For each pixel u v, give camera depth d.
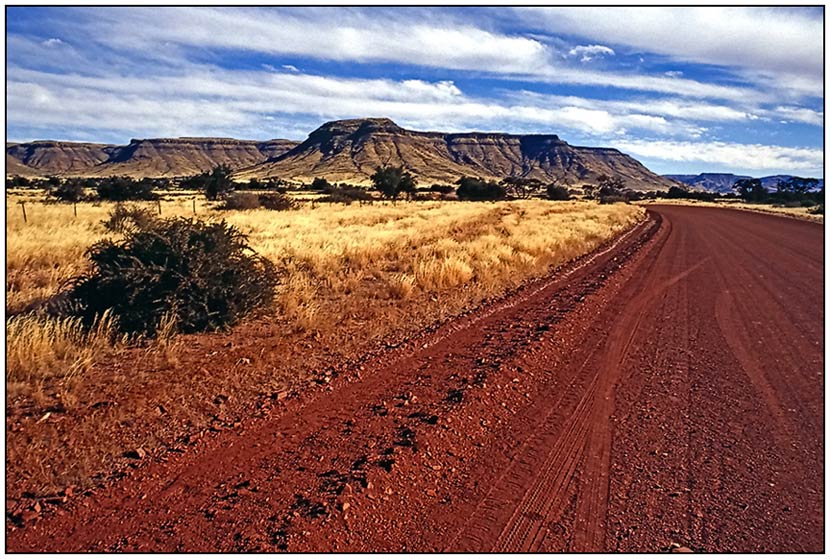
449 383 6.81
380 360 7.69
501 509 4.29
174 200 61.12
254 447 5.18
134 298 8.59
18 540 3.85
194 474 4.71
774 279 15.61
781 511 4.29
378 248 17.55
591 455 5.16
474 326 9.74
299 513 4.12
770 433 5.65
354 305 10.93
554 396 6.60
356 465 4.79
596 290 13.11
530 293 12.91
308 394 6.44
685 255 21.22
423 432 5.37
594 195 119.19
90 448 5.09
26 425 5.44
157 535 3.91
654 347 8.70
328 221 31.66
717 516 4.21
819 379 7.29
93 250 9.88
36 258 14.48
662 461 5.05
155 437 5.34
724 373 7.51
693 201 113.25
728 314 11.07
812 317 10.88
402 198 78.00
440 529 4.03
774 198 95.62
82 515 4.15
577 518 4.18
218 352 7.87
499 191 82.44
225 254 9.44
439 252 17.38
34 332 7.30
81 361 7.05
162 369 7.10
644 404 6.39
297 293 11.14
